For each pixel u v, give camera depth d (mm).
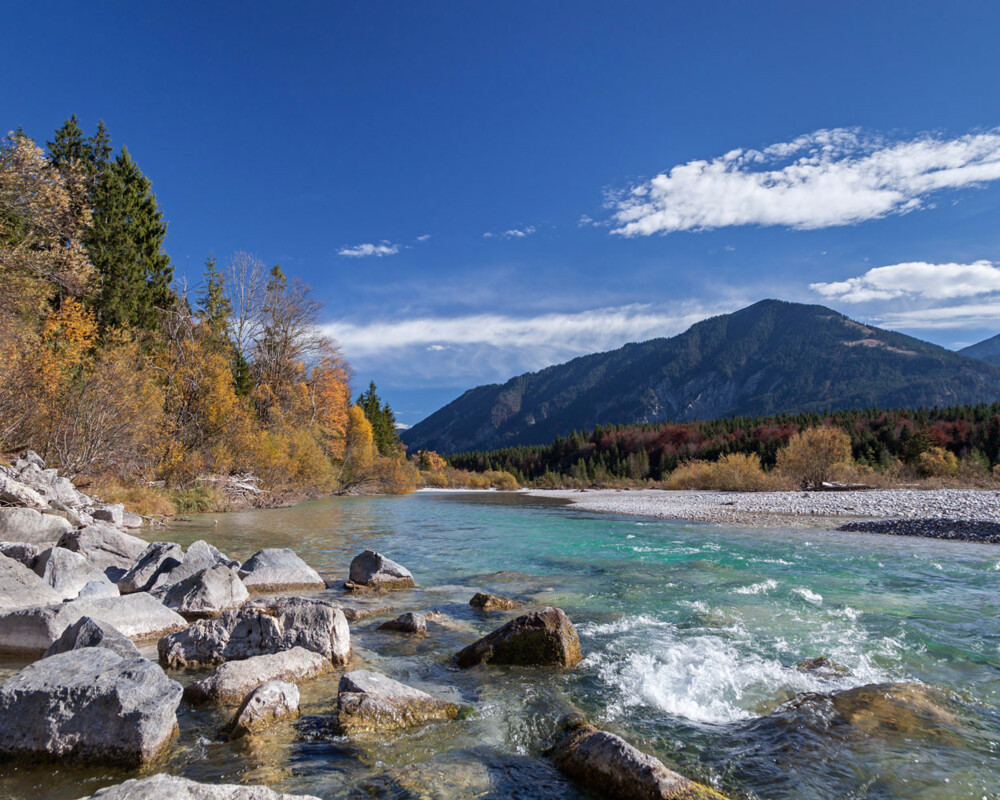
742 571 12070
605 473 89750
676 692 5578
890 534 18594
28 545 8992
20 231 20922
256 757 4211
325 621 6473
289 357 45750
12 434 18922
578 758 4035
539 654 6344
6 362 18203
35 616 6410
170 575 9383
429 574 12008
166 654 6223
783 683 5785
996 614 8453
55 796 3699
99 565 10703
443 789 3836
